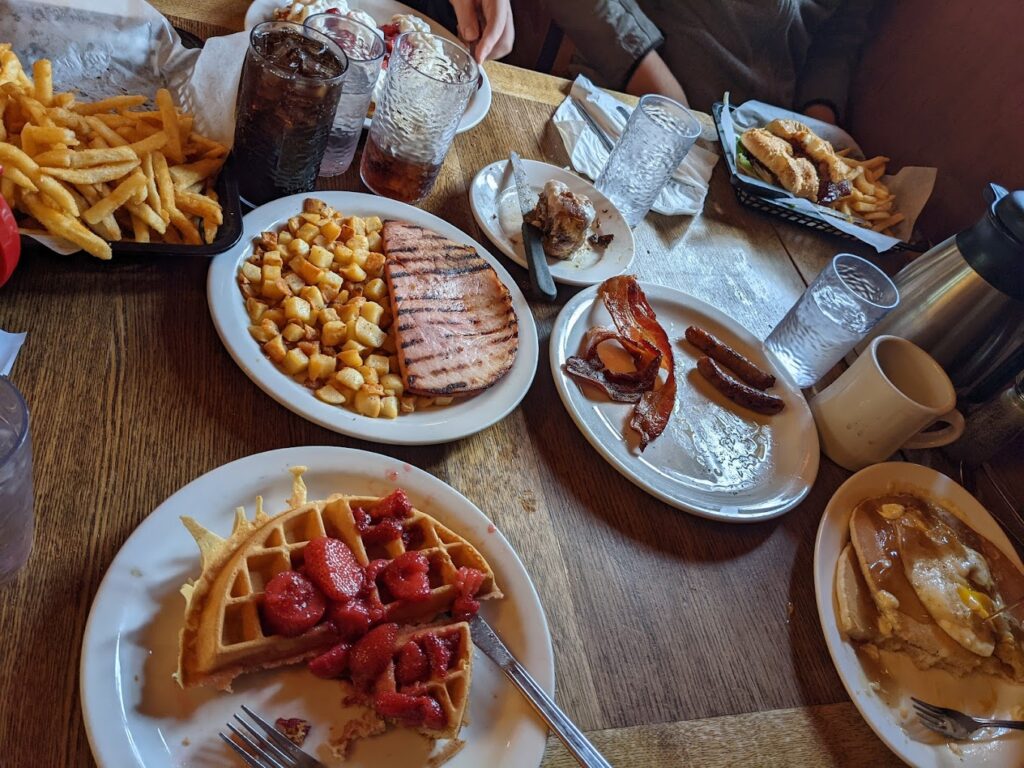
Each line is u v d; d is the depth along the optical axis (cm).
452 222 119
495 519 87
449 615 73
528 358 102
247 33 102
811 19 233
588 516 93
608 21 201
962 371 141
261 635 62
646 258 138
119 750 55
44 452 71
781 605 95
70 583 64
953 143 222
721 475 107
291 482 76
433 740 66
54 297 83
